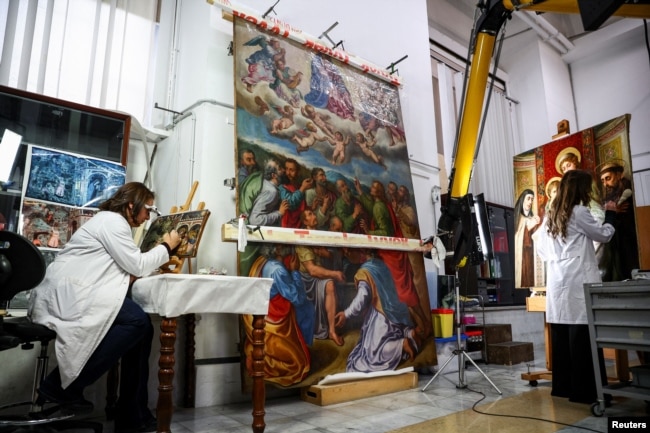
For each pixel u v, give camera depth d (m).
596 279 3.01
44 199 2.89
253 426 2.26
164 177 3.81
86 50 3.54
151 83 3.96
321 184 3.62
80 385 2.02
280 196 3.32
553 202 3.26
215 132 3.47
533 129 8.20
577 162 3.86
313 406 2.99
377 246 3.74
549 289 3.21
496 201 7.36
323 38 4.41
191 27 3.90
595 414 2.63
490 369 4.69
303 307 3.14
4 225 2.74
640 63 8.06
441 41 7.10
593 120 8.56
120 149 3.33
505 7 3.72
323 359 3.12
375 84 4.52
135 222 2.45
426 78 5.53
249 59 3.53
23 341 1.92
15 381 2.46
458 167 3.94
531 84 8.32
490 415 2.69
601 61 8.59
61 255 2.19
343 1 4.71
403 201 4.21
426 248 4.04
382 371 3.43
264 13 3.90
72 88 3.43
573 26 8.73
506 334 5.54
